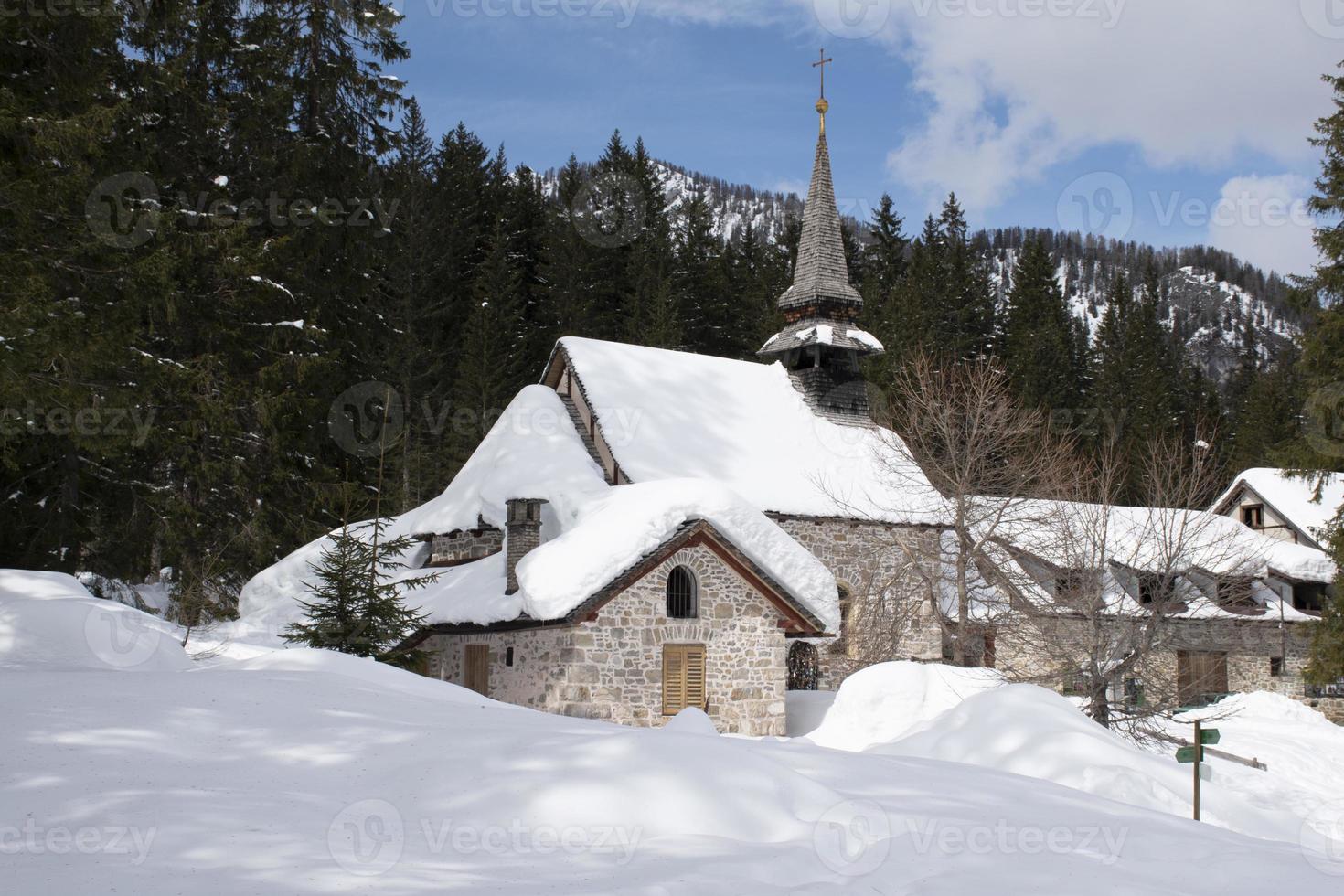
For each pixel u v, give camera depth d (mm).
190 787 8359
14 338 17547
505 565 25953
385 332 37281
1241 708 30922
